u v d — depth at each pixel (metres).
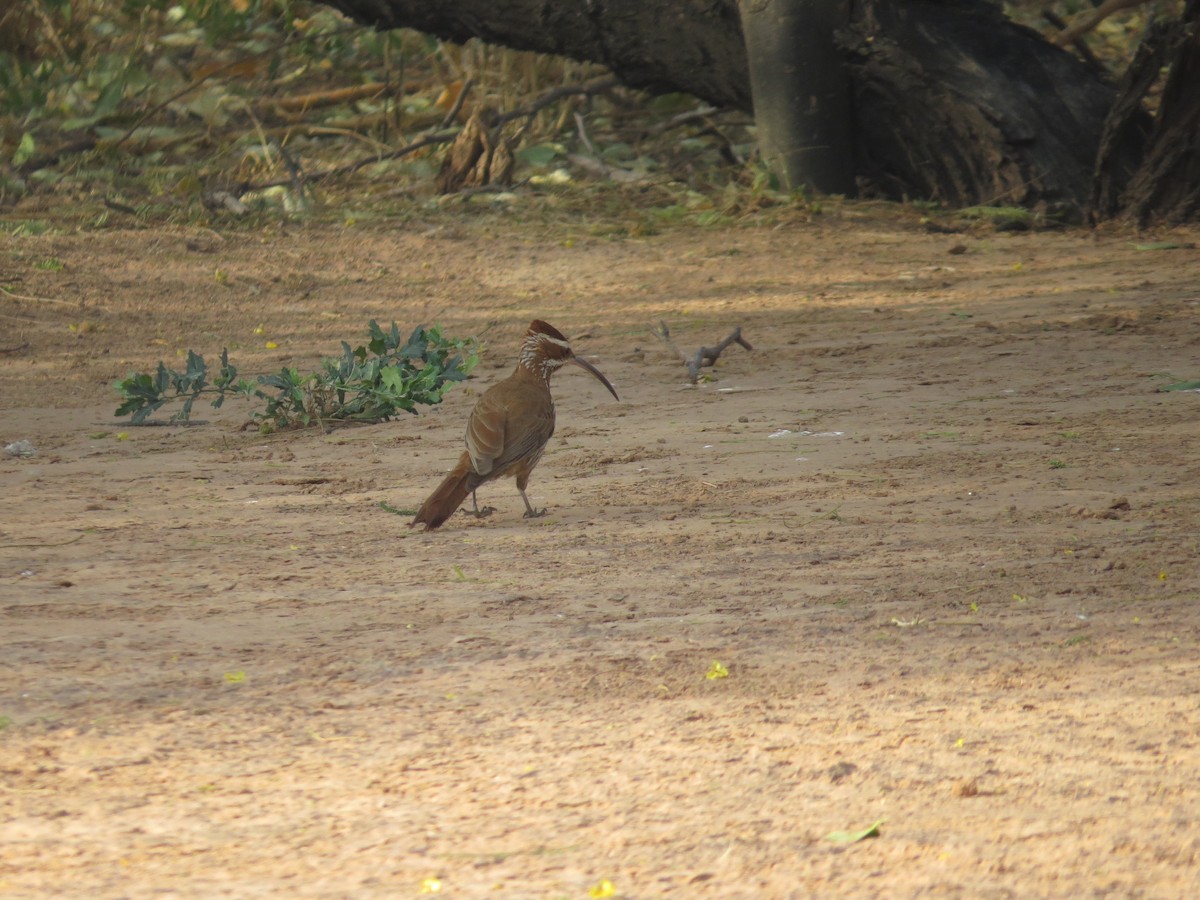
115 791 5.70
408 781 5.78
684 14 32.31
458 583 9.28
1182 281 24.11
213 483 13.28
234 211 31.41
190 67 38.78
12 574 9.68
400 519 11.52
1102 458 12.45
